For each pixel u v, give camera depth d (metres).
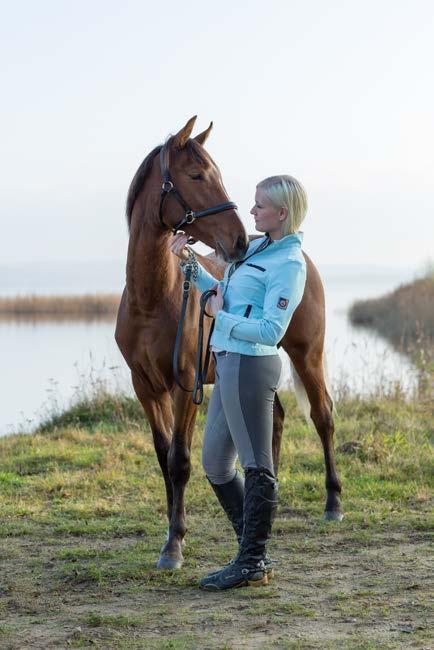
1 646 3.55
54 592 4.27
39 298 43.59
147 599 4.13
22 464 7.80
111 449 8.16
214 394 4.23
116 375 12.21
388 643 3.46
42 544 5.23
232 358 4.02
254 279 4.06
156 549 5.01
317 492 6.37
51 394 13.77
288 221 4.08
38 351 21.23
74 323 34.09
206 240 4.60
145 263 4.79
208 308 5.13
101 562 4.77
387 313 31.84
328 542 5.14
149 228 4.75
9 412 12.22
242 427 4.02
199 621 3.79
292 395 10.56
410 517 5.62
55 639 3.62
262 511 4.13
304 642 3.49
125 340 5.09
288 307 3.94
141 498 6.39
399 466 7.08
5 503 6.31
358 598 4.05
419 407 10.08
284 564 4.67
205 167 4.59
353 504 6.06
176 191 4.60
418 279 38.75
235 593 4.17
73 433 9.04
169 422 5.18
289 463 7.35
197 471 7.10
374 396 10.62
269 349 4.06
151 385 5.14
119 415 9.98
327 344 21.33
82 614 3.93
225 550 4.96
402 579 4.34
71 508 6.07
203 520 5.71
